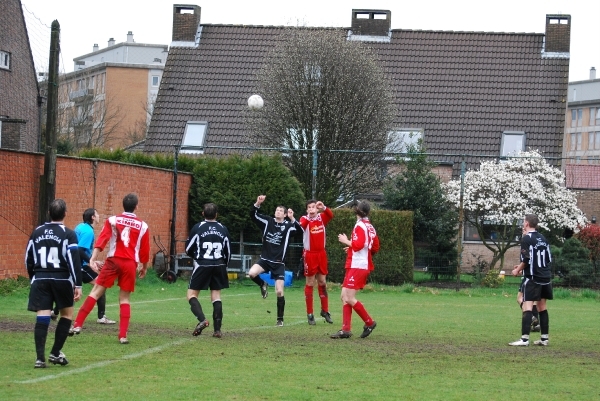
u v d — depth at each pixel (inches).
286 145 1667.1
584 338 756.0
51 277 518.0
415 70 2183.8
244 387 469.7
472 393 470.0
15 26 2057.1
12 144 2010.3
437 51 2228.1
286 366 545.6
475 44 2235.5
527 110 2081.7
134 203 648.4
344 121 1631.4
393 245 1395.2
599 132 5472.4
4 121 1870.1
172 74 2214.6
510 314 981.2
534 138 2034.9
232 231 1453.0
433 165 1565.0
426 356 608.1
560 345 700.0
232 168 1460.4
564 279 1418.6
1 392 440.8
